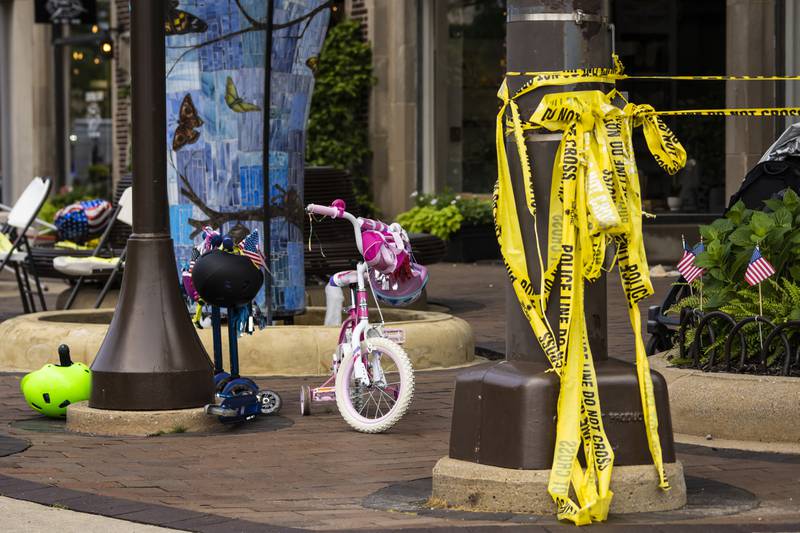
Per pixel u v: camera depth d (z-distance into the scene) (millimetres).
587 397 10359
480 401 10664
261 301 20031
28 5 57219
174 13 19891
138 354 14422
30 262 25578
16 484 11633
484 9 40531
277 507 10930
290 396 16672
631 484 10359
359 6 41969
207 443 13867
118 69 51875
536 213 10625
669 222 35531
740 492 11094
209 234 15336
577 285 10500
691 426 13406
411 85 41094
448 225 37688
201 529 10000
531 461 10367
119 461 12938
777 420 12938
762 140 33000
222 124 20000
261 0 19812
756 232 14344
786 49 33031
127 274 14688
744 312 14062
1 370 18984
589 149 10516
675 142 10969
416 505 10859
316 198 25734
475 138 40906
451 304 27375
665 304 16438
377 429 14336
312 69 20656
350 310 15117
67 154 56875
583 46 10578
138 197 14633
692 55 37750
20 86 58031
